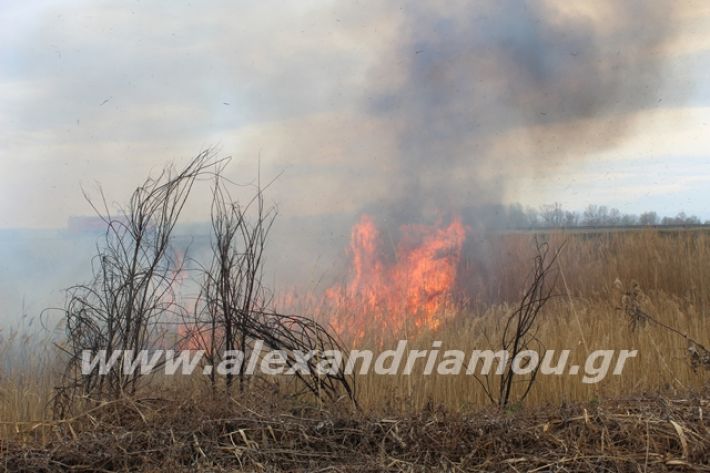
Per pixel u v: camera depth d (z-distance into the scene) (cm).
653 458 452
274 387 584
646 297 925
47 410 598
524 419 516
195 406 533
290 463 475
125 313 609
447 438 487
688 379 689
